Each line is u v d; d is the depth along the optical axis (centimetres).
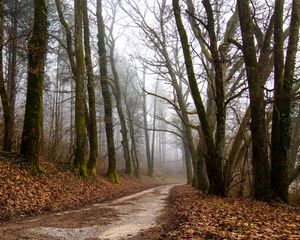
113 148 3003
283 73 1428
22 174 1452
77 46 2236
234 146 1788
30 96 1623
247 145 1836
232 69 1958
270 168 1483
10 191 1195
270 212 1060
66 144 2917
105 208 1292
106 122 2970
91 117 2480
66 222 927
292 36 1405
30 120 1614
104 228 854
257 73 1436
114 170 2981
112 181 2886
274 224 808
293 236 648
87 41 2456
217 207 1138
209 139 1681
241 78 1955
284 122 1398
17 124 2464
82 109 2233
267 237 636
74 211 1179
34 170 1562
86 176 2177
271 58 1730
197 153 2452
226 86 2236
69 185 1764
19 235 740
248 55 1438
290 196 1906
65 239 721
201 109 1673
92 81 2467
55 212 1146
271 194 1398
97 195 1839
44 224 886
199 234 687
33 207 1148
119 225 905
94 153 2461
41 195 1333
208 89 2362
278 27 1429
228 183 1756
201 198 1531
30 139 1600
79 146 2203
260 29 1758
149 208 1332
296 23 1400
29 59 1630
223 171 1739
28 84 1638
